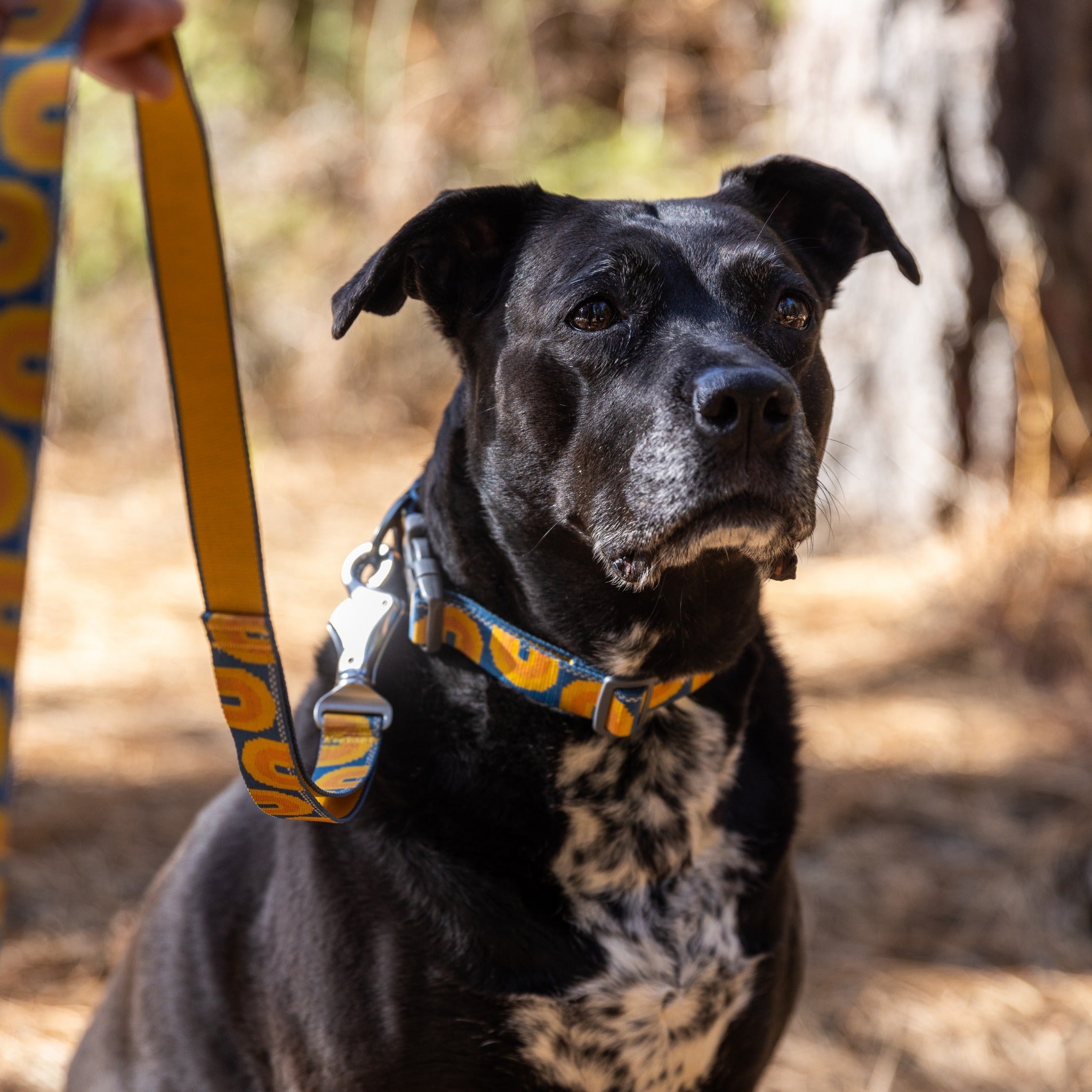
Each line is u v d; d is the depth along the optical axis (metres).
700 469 1.76
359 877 1.83
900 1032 2.89
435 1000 1.79
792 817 2.07
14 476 0.84
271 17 9.45
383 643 1.90
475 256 2.12
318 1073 1.84
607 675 1.90
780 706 2.16
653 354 1.87
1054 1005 2.98
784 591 5.67
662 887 1.93
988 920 3.34
